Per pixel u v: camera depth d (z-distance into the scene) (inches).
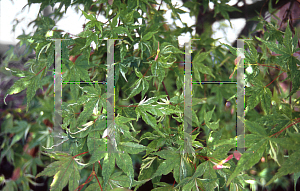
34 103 26.8
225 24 28.4
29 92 21.6
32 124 26.5
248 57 22.4
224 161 20.9
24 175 26.6
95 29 21.1
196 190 20.5
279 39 24.2
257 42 26.8
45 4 25.1
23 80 21.6
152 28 23.3
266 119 21.7
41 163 26.4
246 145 19.2
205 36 27.7
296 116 22.5
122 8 23.2
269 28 24.7
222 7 27.5
